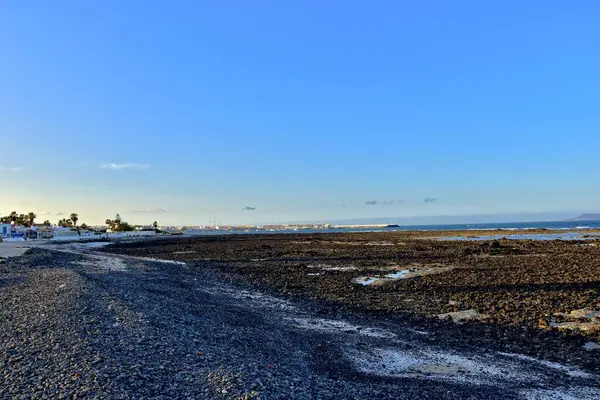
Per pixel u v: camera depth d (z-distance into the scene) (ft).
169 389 29.55
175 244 300.40
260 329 53.47
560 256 146.30
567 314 63.05
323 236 394.32
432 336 53.67
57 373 31.27
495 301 72.49
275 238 370.53
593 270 106.01
